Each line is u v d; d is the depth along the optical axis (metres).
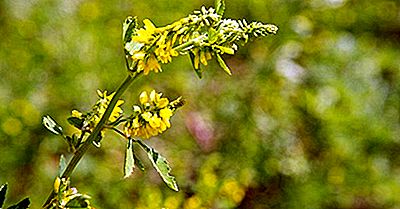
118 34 0.91
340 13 1.06
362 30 1.12
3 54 0.85
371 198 0.89
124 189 0.77
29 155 0.80
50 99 0.84
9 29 0.88
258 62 0.94
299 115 0.91
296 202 0.85
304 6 1.00
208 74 0.92
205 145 0.85
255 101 0.90
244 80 0.92
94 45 0.88
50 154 0.81
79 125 0.37
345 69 0.97
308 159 0.90
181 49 0.35
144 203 0.73
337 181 0.88
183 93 0.89
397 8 1.15
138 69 0.36
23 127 0.81
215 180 0.75
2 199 0.37
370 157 0.92
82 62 0.86
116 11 0.93
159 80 0.89
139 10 0.95
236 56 0.95
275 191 0.85
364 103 0.94
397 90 0.99
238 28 0.35
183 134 0.86
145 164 0.79
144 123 0.36
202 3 0.98
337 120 0.91
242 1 0.99
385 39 1.14
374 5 1.12
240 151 0.85
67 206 0.36
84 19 0.90
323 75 0.94
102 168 0.77
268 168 0.85
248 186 0.85
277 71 0.93
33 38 0.87
